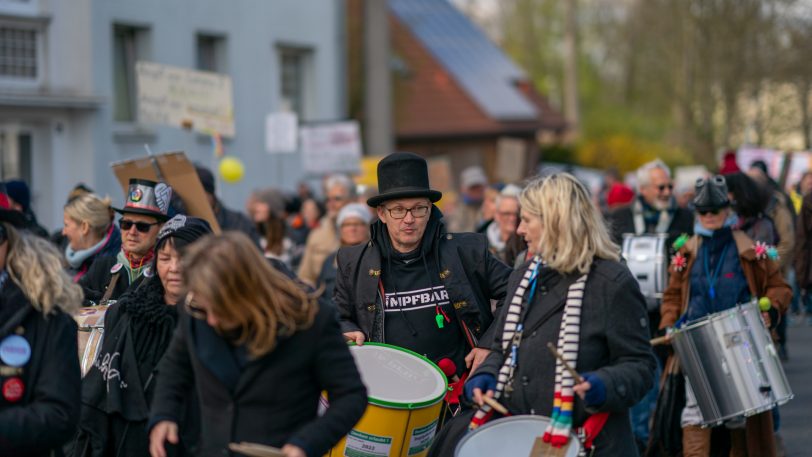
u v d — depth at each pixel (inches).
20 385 179.0
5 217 182.4
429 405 218.8
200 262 166.6
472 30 1831.9
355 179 766.5
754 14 1519.4
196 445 197.6
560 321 200.8
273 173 959.0
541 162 1843.0
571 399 194.7
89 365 241.0
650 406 366.9
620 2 2443.4
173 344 183.9
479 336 252.1
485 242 256.2
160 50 816.9
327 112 1037.8
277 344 170.6
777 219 455.8
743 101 1576.0
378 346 241.8
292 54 1005.8
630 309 197.9
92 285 277.9
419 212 249.8
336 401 174.2
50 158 724.7
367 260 254.2
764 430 311.9
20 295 181.2
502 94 1642.5
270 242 534.3
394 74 1513.3
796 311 731.4
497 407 201.5
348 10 1191.6
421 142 1515.7
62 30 727.7
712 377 296.0
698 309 319.6
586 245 198.1
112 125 769.6
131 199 267.6
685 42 1581.0
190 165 344.2
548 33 2640.3
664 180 409.7
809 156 976.3
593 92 2529.5
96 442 227.8
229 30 900.6
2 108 685.3
